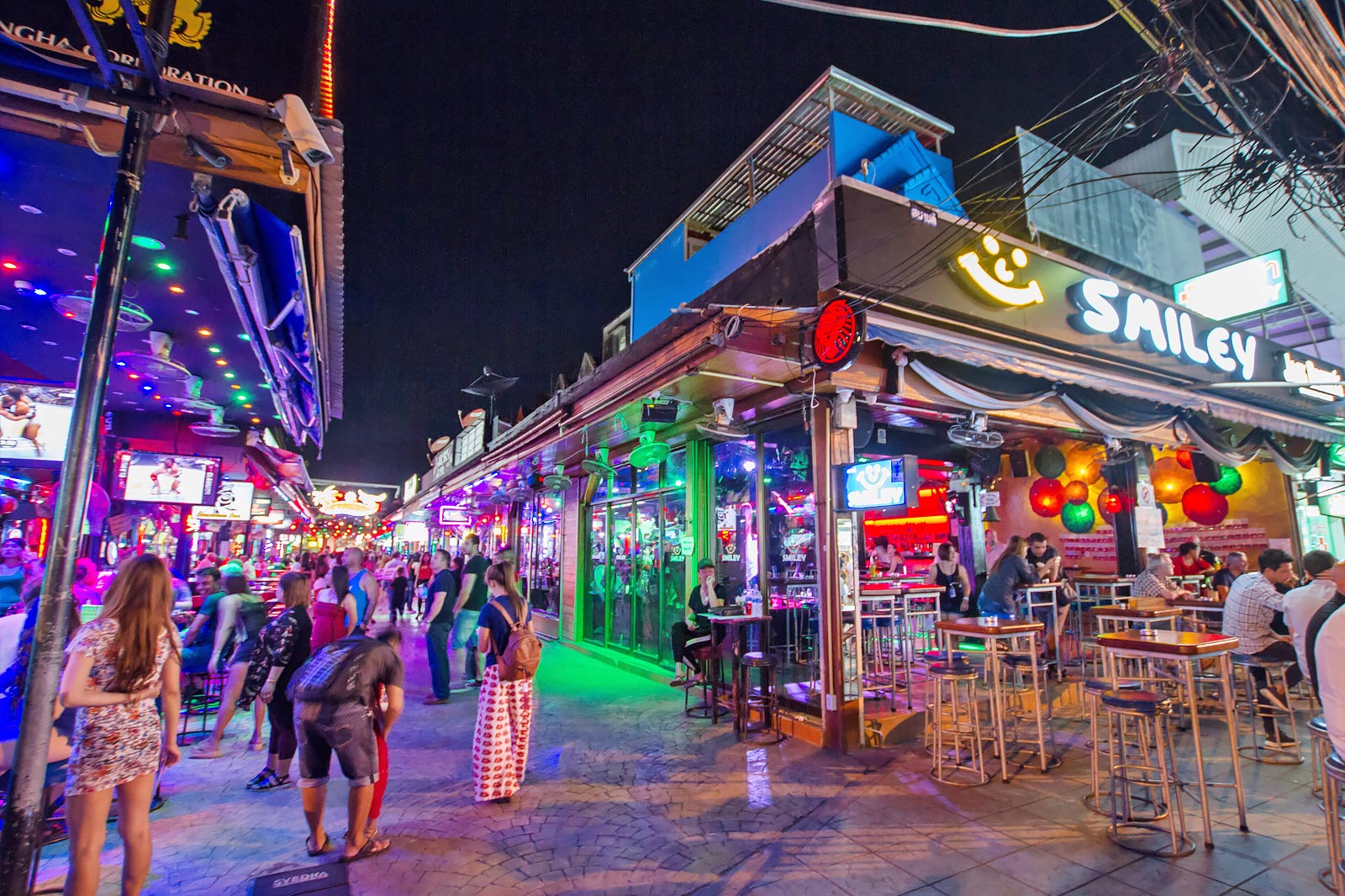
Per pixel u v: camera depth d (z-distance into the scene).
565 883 3.69
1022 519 11.66
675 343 6.27
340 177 3.97
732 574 8.58
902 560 11.80
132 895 3.23
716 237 9.08
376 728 4.25
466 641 9.11
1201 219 9.87
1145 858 3.83
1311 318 11.31
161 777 4.88
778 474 7.57
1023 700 7.02
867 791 4.99
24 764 2.37
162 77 2.93
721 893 3.58
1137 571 8.80
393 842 4.22
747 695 6.50
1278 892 3.43
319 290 5.14
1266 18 3.03
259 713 6.36
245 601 6.56
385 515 36.50
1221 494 10.42
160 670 3.32
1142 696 4.08
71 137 3.19
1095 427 7.18
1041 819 4.42
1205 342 7.67
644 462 8.80
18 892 2.30
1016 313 6.05
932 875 3.70
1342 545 11.26
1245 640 5.89
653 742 6.35
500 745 4.88
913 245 5.55
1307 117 3.47
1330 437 9.62
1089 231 8.48
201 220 3.78
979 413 7.46
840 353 4.98
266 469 11.56
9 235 4.13
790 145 8.55
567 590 12.89
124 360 5.61
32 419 6.00
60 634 2.46
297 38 3.55
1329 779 3.22
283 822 4.56
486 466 14.27
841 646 6.08
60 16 3.05
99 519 8.48
